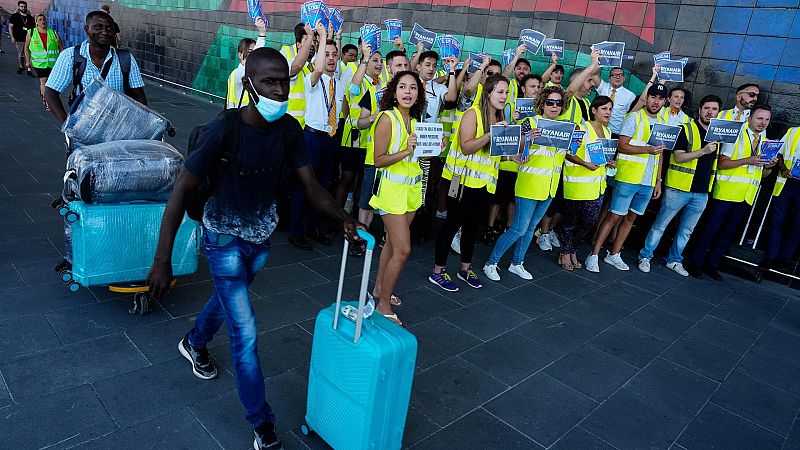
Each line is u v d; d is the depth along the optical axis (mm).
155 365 2838
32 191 5246
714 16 5793
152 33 14180
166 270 2004
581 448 2652
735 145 5145
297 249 4832
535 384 3168
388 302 3666
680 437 2848
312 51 4555
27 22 12633
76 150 3062
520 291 4570
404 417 2193
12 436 2232
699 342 4016
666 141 4832
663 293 4953
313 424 2355
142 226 3113
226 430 2439
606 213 5637
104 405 2492
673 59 6125
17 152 6535
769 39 5480
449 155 4277
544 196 4398
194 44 12766
